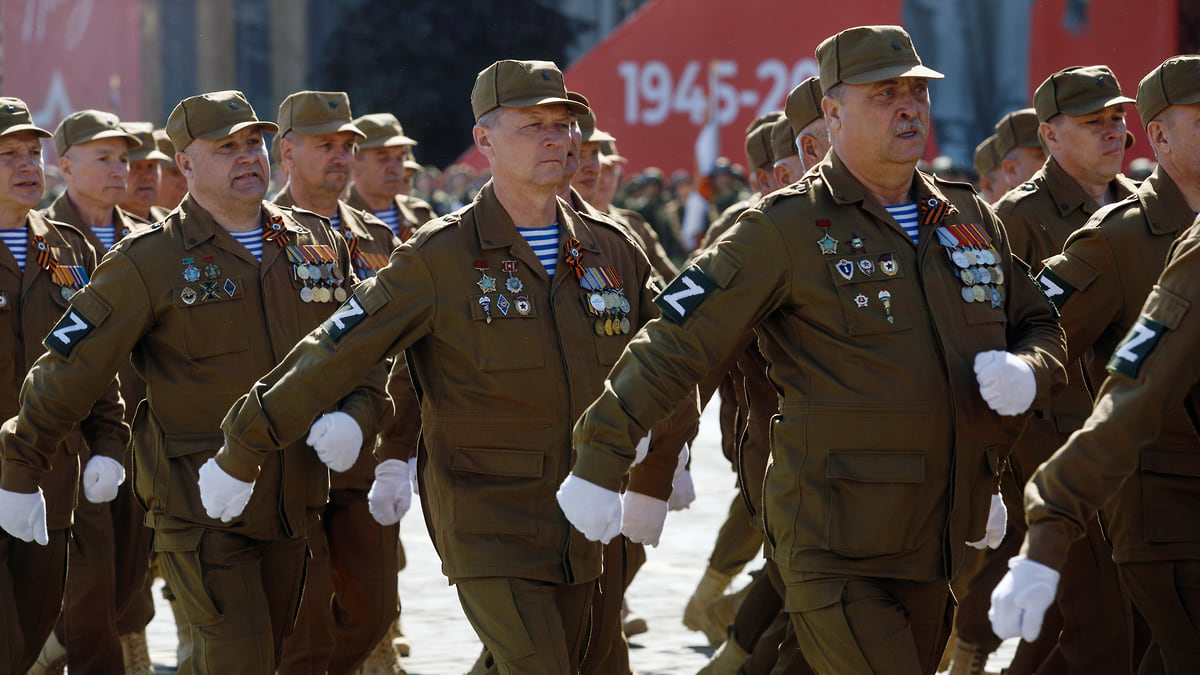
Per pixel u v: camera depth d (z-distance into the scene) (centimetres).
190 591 1184
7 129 1361
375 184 1912
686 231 4278
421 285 1059
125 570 1532
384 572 1423
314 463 1227
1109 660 1204
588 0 8181
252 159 1239
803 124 1309
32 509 1223
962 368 953
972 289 971
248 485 1080
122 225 1680
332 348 1050
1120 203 1138
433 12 8138
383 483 1315
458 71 8156
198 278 1209
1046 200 1392
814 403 958
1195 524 1052
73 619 1427
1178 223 1111
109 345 1188
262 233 1258
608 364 1092
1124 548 1078
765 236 958
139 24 6756
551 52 8112
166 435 1205
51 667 1558
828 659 965
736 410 1584
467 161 5641
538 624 1040
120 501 1527
